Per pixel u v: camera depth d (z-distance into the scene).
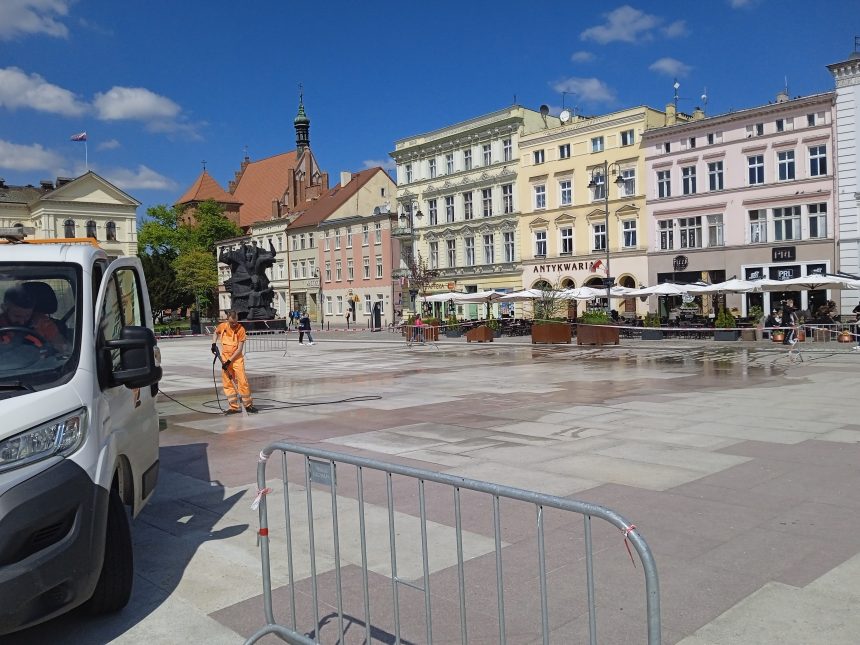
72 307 4.59
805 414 10.53
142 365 4.64
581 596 4.37
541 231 52.84
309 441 9.52
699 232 44.06
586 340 28.95
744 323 30.61
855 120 37.44
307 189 84.62
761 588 4.41
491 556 5.07
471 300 40.50
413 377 17.98
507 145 55.09
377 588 4.62
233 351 12.38
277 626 3.77
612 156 47.94
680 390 13.76
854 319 32.56
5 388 4.04
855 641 3.74
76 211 78.00
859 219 37.59
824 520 5.64
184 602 4.57
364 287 69.06
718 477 7.00
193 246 83.00
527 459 7.97
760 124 41.09
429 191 61.50
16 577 3.50
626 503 6.20
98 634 4.18
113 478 4.67
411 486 7.00
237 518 6.26
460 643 3.83
